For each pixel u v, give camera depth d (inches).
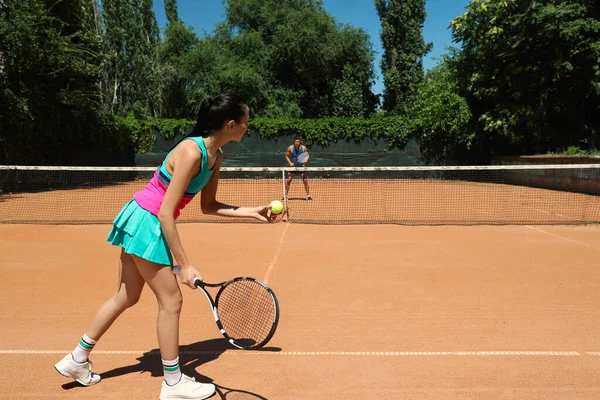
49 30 614.5
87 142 802.2
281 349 131.7
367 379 113.9
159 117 1238.9
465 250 267.3
